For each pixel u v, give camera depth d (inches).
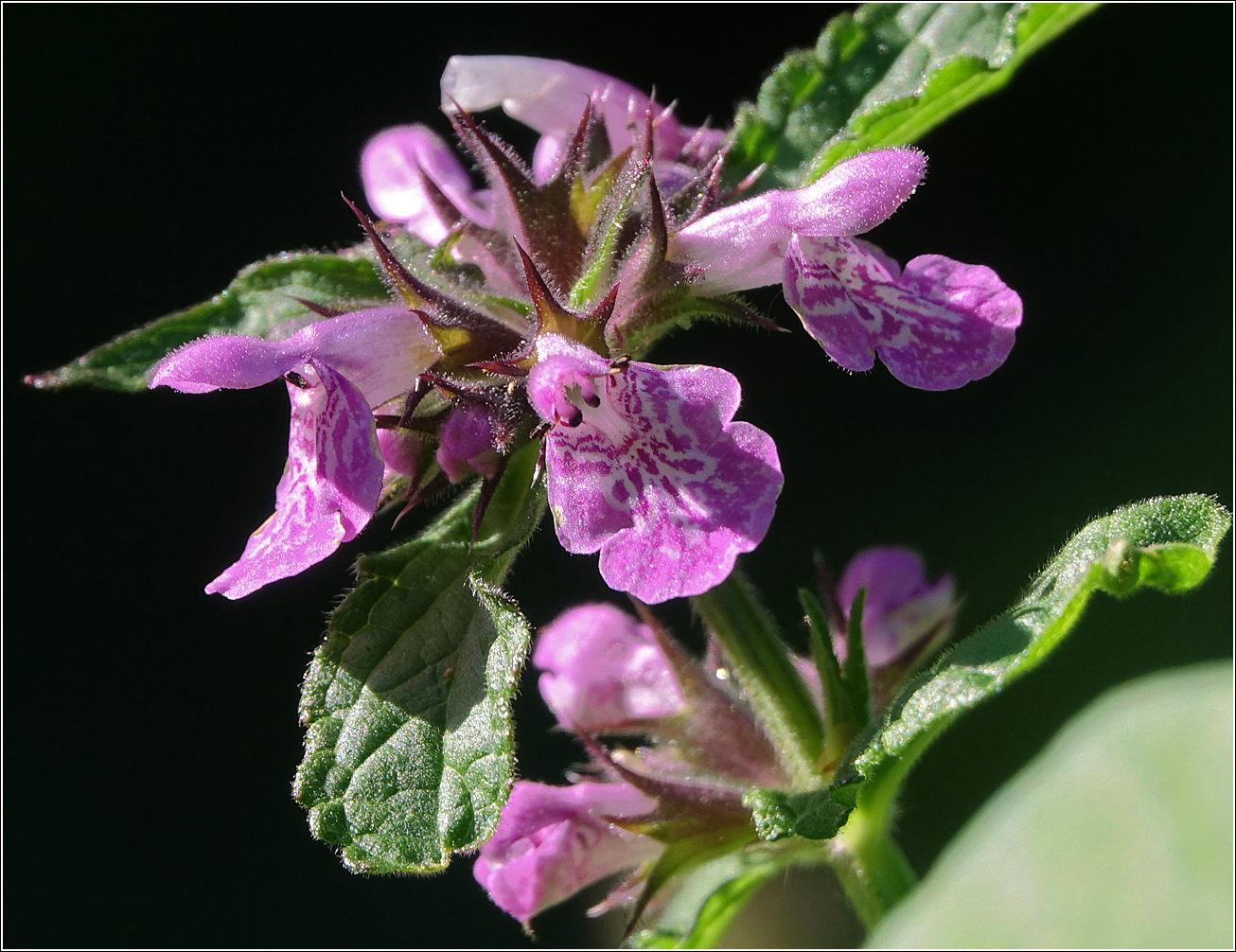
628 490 6.3
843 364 6.5
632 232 6.6
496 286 6.7
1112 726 6.4
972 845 6.4
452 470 6.5
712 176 6.7
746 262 6.5
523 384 6.4
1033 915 6.3
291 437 6.5
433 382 6.4
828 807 6.4
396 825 6.4
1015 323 6.6
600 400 6.4
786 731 6.8
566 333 6.4
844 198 6.5
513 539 6.5
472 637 6.5
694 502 6.3
